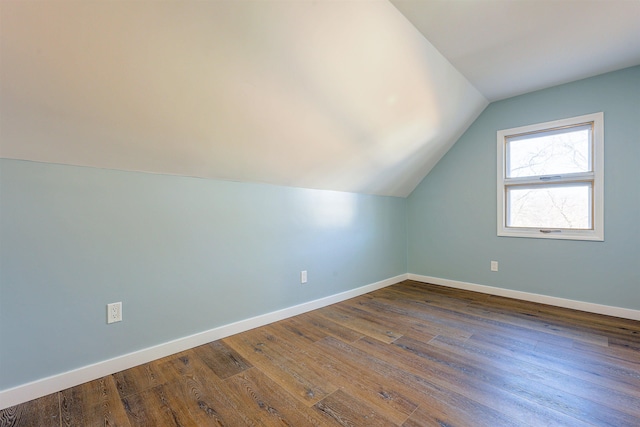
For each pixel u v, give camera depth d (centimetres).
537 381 163
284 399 150
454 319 259
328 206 306
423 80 236
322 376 170
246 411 141
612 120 258
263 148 215
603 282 266
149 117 159
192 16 128
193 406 145
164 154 183
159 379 169
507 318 260
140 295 186
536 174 304
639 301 249
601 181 264
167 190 197
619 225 257
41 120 139
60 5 107
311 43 163
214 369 179
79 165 165
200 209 213
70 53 121
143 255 188
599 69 252
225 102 170
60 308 159
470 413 138
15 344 147
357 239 340
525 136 311
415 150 320
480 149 341
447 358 190
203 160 201
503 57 230
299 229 279
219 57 148
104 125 153
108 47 125
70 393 156
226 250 227
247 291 240
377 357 192
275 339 221
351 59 184
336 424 132
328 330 238
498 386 159
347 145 255
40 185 154
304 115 205
